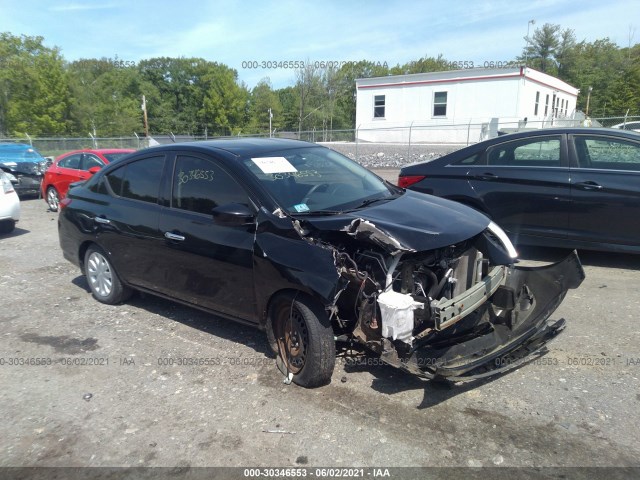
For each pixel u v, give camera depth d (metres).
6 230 9.31
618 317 4.48
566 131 5.84
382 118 29.89
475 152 6.33
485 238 3.66
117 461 2.86
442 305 3.09
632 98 52.06
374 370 3.75
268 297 3.61
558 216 5.80
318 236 3.46
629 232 5.48
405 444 2.90
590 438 2.89
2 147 14.80
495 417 3.12
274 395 3.47
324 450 2.88
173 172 4.44
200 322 4.79
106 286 5.25
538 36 55.97
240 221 3.61
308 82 46.16
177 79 61.03
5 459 2.92
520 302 3.95
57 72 44.00
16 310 5.25
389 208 3.68
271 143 4.61
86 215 5.18
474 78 26.64
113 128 49.44
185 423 3.19
